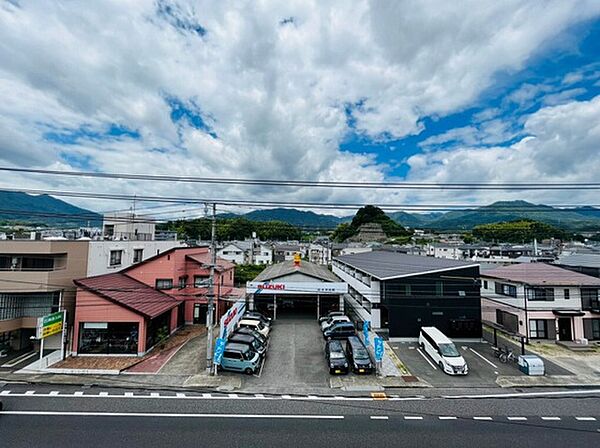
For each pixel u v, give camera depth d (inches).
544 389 638.5
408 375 701.3
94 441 432.1
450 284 982.4
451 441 442.3
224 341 714.2
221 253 2669.8
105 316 786.2
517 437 454.0
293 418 506.9
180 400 567.5
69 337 840.3
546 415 524.4
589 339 959.0
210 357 697.0
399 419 506.6
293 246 3400.6
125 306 786.8
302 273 1175.6
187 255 1101.7
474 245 2506.2
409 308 975.6
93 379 653.9
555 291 982.4
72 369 694.5
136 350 788.6
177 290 1006.4
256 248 2935.5
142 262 1007.0
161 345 859.4
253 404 557.0
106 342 791.1
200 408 537.3
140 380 652.1
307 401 572.7
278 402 566.9
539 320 978.1
